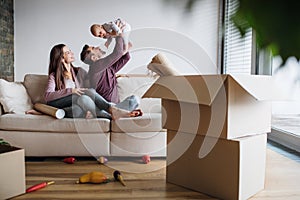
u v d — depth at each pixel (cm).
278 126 336
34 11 432
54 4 434
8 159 166
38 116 248
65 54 269
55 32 437
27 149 245
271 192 181
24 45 435
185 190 183
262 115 180
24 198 168
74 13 437
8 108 256
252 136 174
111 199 169
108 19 441
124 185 191
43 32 435
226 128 162
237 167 161
